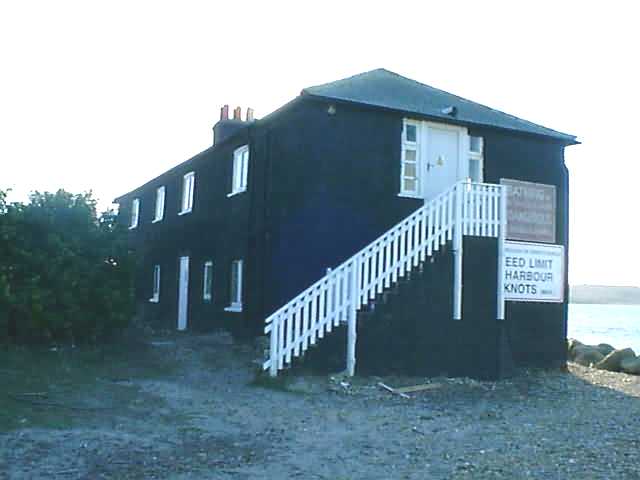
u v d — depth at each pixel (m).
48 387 11.40
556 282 18.44
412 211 17.19
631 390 15.06
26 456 7.99
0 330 14.18
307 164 16.17
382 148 17.00
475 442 9.45
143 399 11.20
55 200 15.76
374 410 11.58
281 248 16.03
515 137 18.69
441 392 13.60
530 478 7.64
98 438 8.91
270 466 8.04
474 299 15.52
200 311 20.80
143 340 17.00
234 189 19.16
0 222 14.84
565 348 18.28
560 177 19.19
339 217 16.36
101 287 15.66
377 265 14.75
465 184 15.65
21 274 14.81
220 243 19.66
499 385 14.90
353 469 8.00
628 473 7.87
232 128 22.03
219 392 12.15
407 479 7.61
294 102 16.14
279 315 13.40
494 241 15.91
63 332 15.07
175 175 24.34
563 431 10.31
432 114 17.25
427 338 14.84
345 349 14.00
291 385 12.84
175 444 8.88
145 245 27.16
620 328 66.06
